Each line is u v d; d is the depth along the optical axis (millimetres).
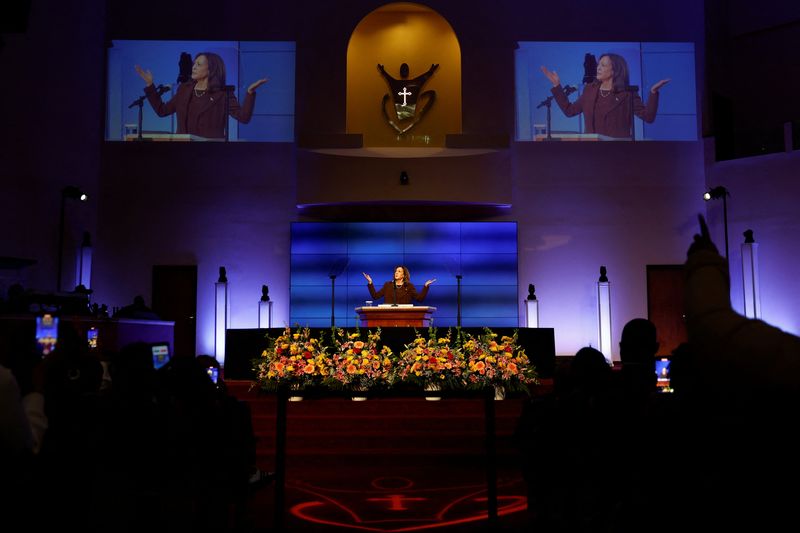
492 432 5070
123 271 15219
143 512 3604
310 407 9508
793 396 1261
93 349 9289
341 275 15281
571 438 3338
